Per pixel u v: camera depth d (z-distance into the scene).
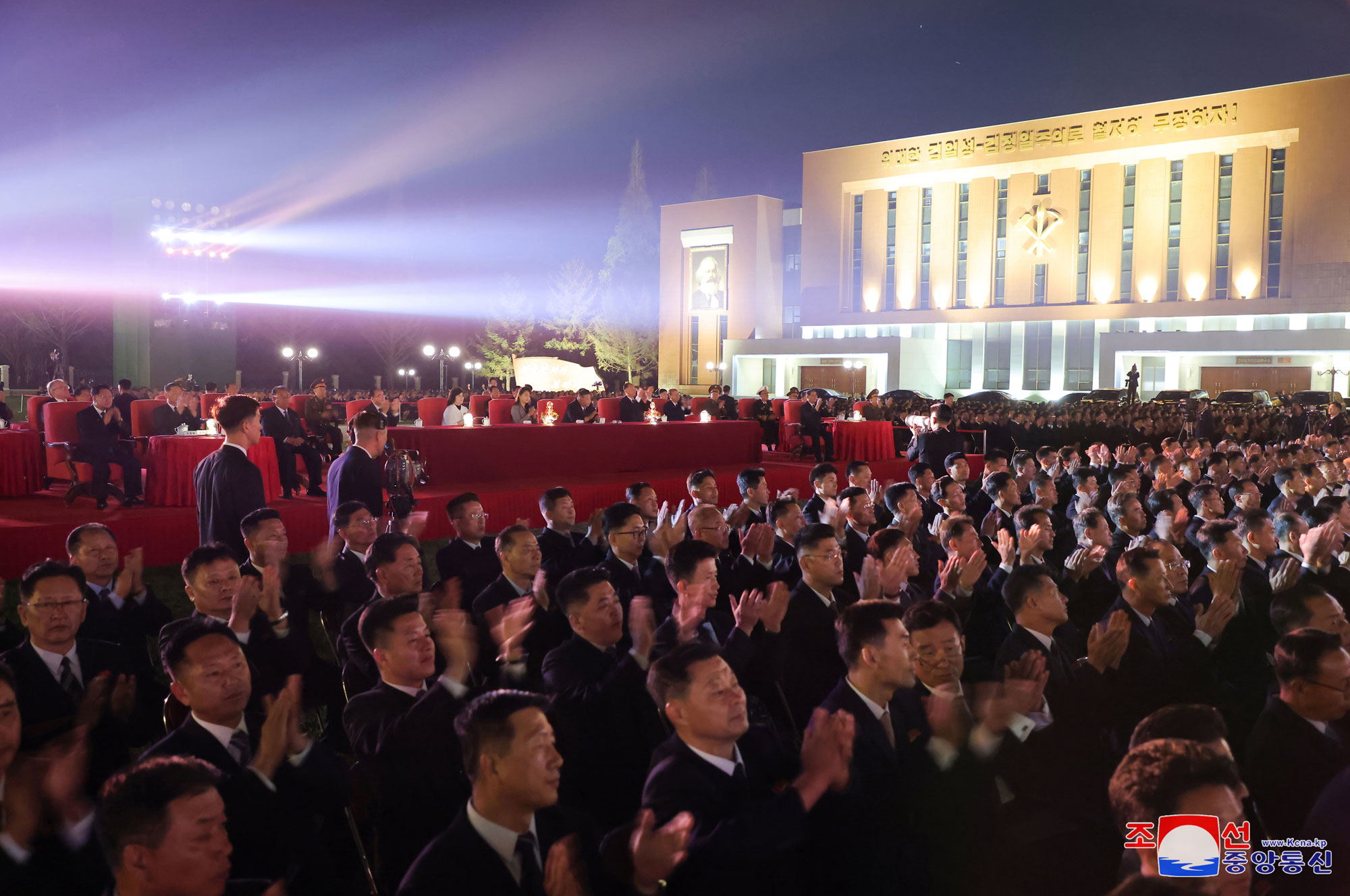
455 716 3.24
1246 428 22.03
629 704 3.62
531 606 4.12
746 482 7.62
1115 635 3.86
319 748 3.07
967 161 49.09
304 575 5.29
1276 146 42.06
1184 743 2.27
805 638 4.55
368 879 3.39
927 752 3.13
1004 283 48.84
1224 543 5.38
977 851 3.05
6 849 2.60
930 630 3.45
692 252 60.91
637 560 6.21
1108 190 45.59
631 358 71.25
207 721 3.08
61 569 3.69
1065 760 3.38
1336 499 6.75
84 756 2.78
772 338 56.19
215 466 5.86
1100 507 10.08
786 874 2.75
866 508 6.52
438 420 19.23
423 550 9.94
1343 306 40.41
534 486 11.64
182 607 8.18
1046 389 48.03
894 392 37.12
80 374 46.56
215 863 2.12
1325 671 3.12
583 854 2.68
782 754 3.22
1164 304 44.03
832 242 53.72
